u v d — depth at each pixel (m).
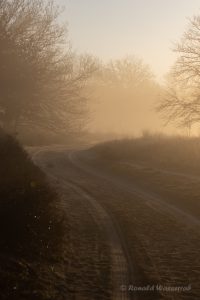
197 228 15.43
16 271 9.33
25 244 10.99
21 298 8.27
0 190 13.30
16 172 16.67
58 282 9.69
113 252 12.34
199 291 9.54
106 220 16.28
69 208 18.08
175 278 10.33
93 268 10.90
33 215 12.42
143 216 17.12
